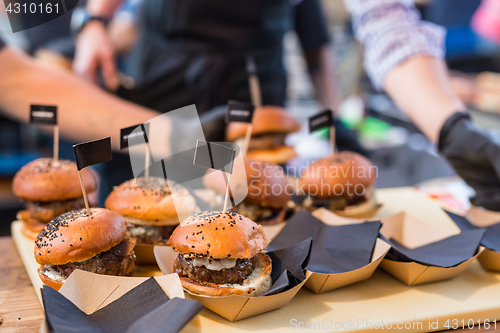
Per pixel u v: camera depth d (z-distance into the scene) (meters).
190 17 0.74
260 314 0.44
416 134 0.97
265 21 0.76
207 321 0.43
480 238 0.49
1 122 0.91
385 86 0.72
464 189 0.72
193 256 0.44
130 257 0.47
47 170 0.55
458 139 0.61
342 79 1.08
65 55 0.82
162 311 0.39
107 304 0.42
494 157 0.57
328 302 0.46
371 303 0.46
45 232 0.46
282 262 0.47
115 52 0.82
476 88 0.92
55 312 0.40
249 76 0.72
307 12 0.87
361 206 0.61
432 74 0.68
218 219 0.45
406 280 0.48
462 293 0.47
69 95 0.67
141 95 0.80
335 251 0.49
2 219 0.89
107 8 0.77
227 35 0.76
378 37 0.72
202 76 0.77
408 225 0.54
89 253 0.44
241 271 0.45
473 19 0.95
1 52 0.64
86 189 0.57
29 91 0.65
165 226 0.52
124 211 0.51
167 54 0.78
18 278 0.51
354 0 0.77
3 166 0.90
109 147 0.48
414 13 0.73
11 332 0.43
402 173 0.94
